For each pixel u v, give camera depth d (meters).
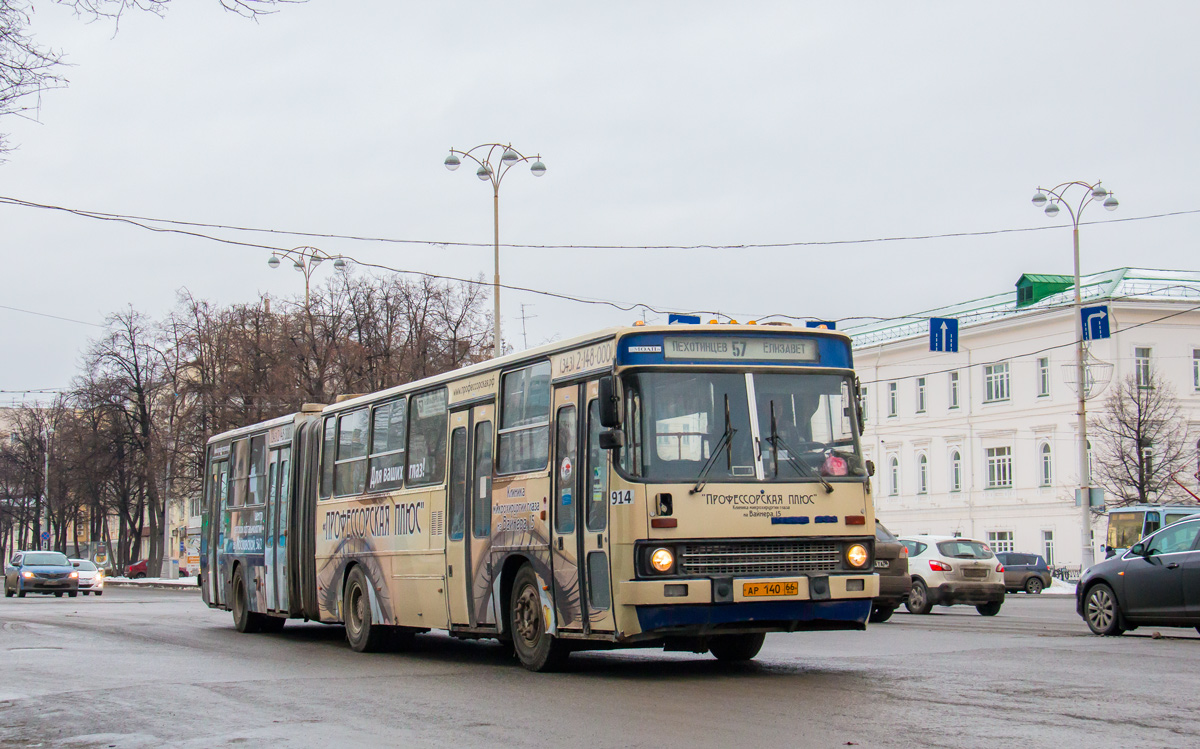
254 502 22.73
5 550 131.75
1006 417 68.25
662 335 12.42
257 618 22.78
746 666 13.83
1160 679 12.03
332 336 55.66
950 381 72.19
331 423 19.75
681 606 11.76
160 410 67.94
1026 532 66.50
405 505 16.81
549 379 13.55
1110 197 43.03
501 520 14.30
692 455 12.16
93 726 10.20
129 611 32.41
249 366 59.19
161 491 66.94
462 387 15.56
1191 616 17.62
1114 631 18.78
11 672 14.47
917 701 10.50
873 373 77.81
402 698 11.54
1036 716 9.57
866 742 8.48
